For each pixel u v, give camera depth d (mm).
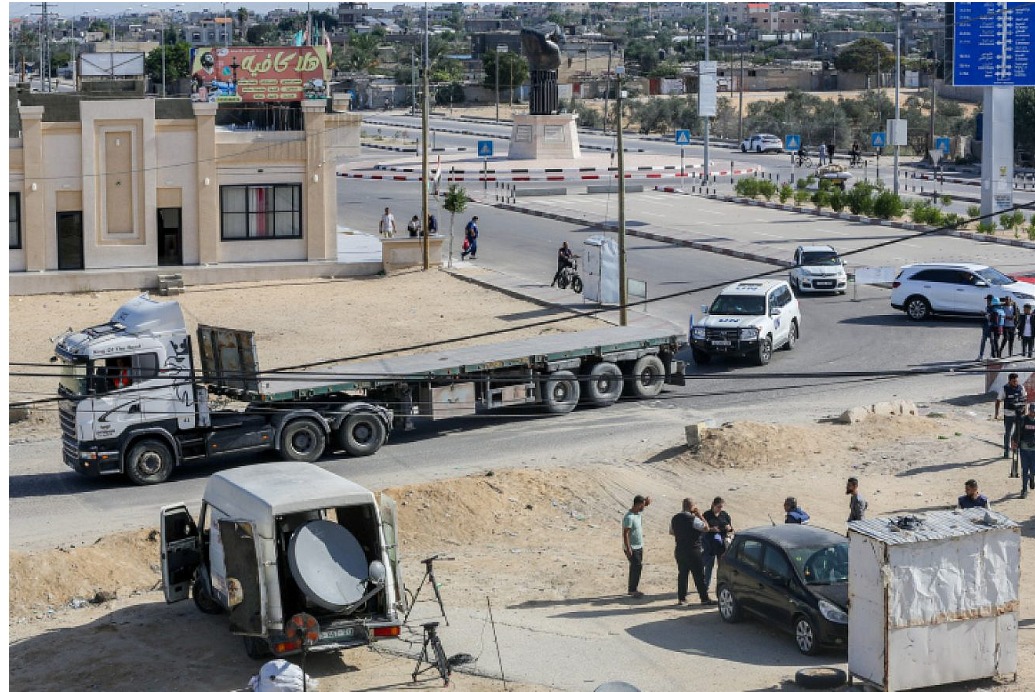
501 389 31516
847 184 81062
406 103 169250
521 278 50312
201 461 29781
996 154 59250
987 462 26688
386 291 48844
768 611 17844
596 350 32875
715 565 22406
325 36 52531
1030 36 57375
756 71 167000
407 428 30750
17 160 48250
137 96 53688
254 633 16562
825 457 27781
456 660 17188
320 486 17234
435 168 86812
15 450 30906
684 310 43562
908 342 38594
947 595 15531
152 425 27594
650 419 31812
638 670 16766
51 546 23578
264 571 16453
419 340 39812
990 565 15734
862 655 15695
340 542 16750
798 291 47000
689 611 19359
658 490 26125
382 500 17391
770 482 26234
